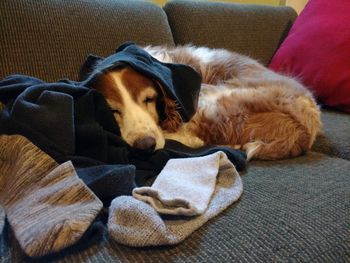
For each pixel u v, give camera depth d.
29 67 1.27
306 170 1.07
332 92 1.67
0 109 1.12
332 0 1.83
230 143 1.25
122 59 1.19
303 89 1.42
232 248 0.68
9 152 0.81
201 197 0.78
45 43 1.31
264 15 2.12
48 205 0.68
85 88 0.99
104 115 1.01
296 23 1.96
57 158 0.83
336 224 0.80
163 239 0.66
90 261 0.63
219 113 1.27
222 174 0.93
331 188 0.95
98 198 0.73
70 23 1.38
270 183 0.96
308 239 0.74
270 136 1.22
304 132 1.24
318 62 1.71
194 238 0.70
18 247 0.65
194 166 0.90
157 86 1.28
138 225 0.67
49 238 0.60
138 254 0.65
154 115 1.29
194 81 1.26
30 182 0.75
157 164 1.02
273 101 1.30
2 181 0.80
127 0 1.62
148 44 1.61
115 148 0.95
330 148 1.32
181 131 1.29
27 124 0.84
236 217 0.78
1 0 1.25
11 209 0.71
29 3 1.31
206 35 1.88
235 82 1.50
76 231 0.62
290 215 0.80
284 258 0.69
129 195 0.78
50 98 0.87
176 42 1.86
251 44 2.03
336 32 1.71
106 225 0.73
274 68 1.89
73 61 1.37
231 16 1.99
